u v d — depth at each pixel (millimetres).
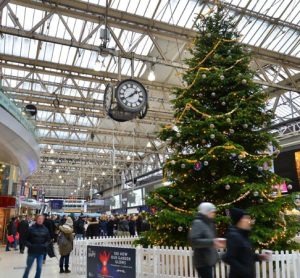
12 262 12016
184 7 16406
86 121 32750
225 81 8703
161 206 8273
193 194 8141
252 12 16891
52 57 20516
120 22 16062
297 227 7559
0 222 21859
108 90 12484
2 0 13430
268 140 8547
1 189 23281
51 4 14648
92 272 6816
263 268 6418
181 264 7305
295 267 6516
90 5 15008
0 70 20906
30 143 17953
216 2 10289
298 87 20016
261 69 19156
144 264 8000
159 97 25766
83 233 16250
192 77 9117
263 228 7367
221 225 7957
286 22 17906
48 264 11406
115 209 42438
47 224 12773
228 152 7777
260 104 8625
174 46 19250
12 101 14531
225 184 7910
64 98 23625
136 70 21359
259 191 7520
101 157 44906
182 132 8422
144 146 37656
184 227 7988
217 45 9281
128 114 12422
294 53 20016
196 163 7930
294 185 15977
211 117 8258
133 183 37969
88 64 20938
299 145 16359
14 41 19484
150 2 15828
